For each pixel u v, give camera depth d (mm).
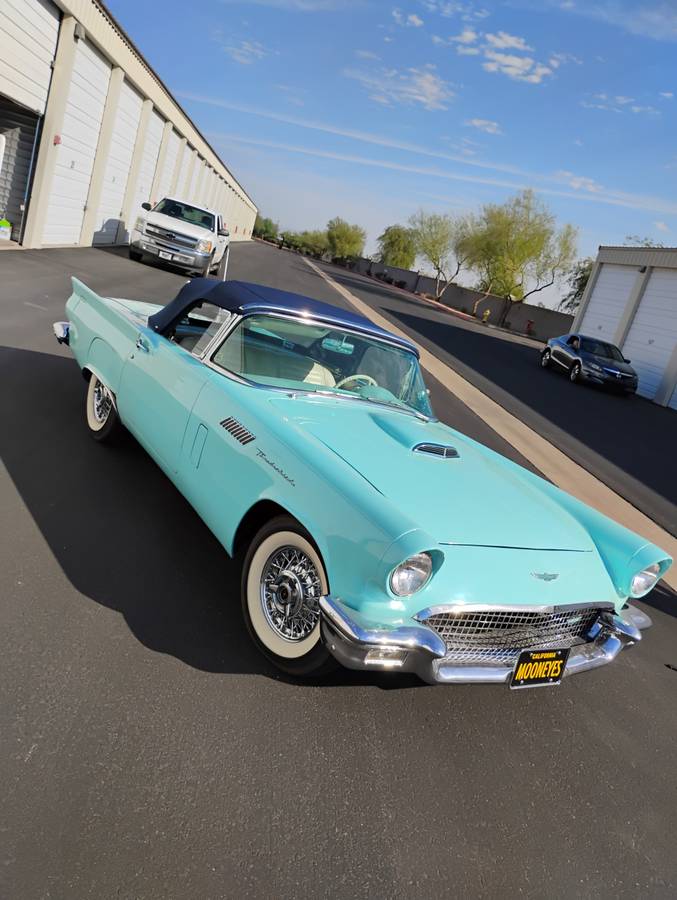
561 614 2801
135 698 2428
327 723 2586
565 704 3270
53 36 13352
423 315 30984
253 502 2791
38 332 7336
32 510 3615
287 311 3541
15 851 1754
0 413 4828
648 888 2232
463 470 3158
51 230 15672
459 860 2129
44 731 2174
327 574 2455
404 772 2447
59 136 14453
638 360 23031
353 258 108500
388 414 3568
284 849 1979
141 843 1870
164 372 3633
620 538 3008
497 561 2551
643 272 24047
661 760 2992
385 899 1913
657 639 4363
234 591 3338
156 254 16656
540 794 2555
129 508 3918
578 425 12023
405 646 2295
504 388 14164
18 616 2727
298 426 2932
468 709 2980
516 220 49250
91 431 4777
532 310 47750
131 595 3076
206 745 2295
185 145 30156
